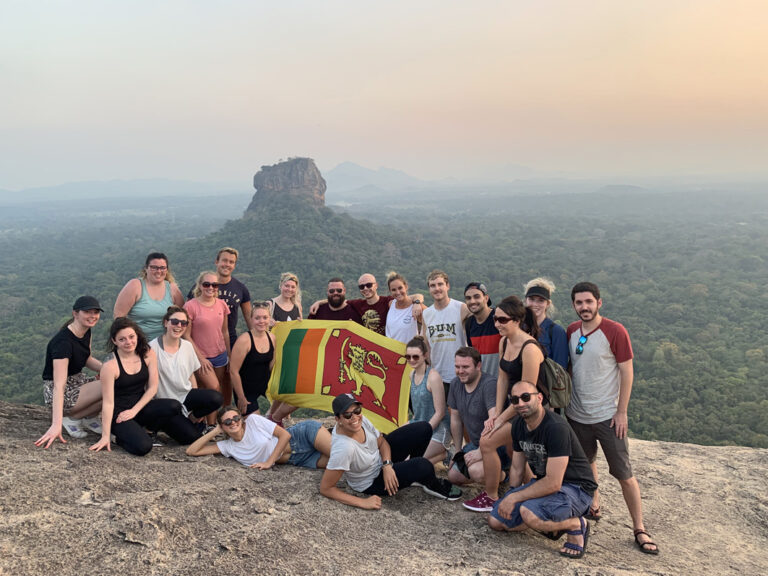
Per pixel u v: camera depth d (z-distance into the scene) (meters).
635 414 49.28
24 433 5.64
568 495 4.65
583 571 4.33
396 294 7.21
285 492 5.09
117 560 3.61
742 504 6.38
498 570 4.15
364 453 5.15
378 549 4.32
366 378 6.78
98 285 137.25
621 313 104.19
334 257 162.38
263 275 147.75
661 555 5.10
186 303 6.70
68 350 5.50
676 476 7.12
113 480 4.73
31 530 3.78
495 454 5.25
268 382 6.96
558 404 4.82
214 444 5.88
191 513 4.32
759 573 4.99
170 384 6.00
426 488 5.60
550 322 5.42
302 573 3.81
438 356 6.52
